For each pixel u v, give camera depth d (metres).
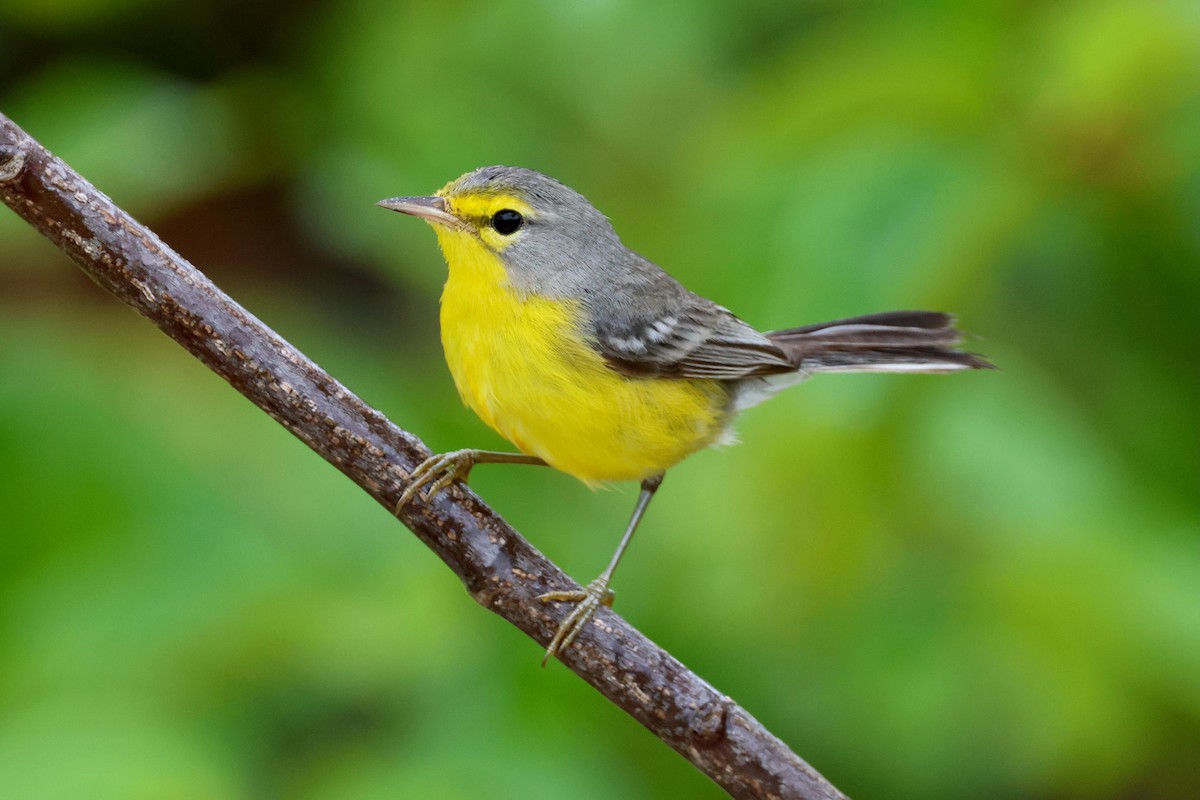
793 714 10.84
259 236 12.62
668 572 11.20
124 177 11.16
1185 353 10.68
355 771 9.85
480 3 11.87
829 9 11.88
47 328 11.28
